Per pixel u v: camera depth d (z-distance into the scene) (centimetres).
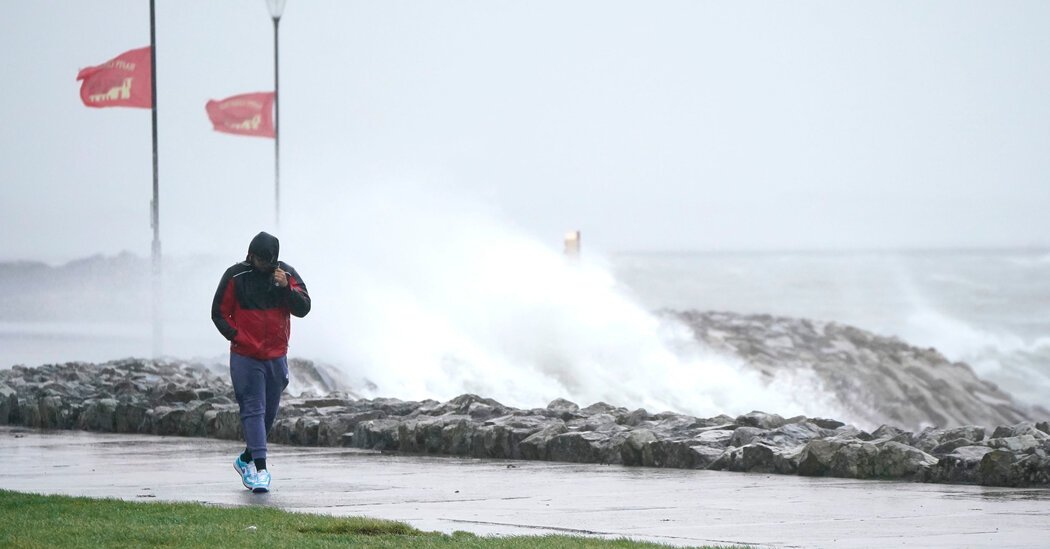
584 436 4675
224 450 5147
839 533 2964
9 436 5825
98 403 6147
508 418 5191
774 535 2948
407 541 2817
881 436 4581
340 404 6125
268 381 3906
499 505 3516
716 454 4378
